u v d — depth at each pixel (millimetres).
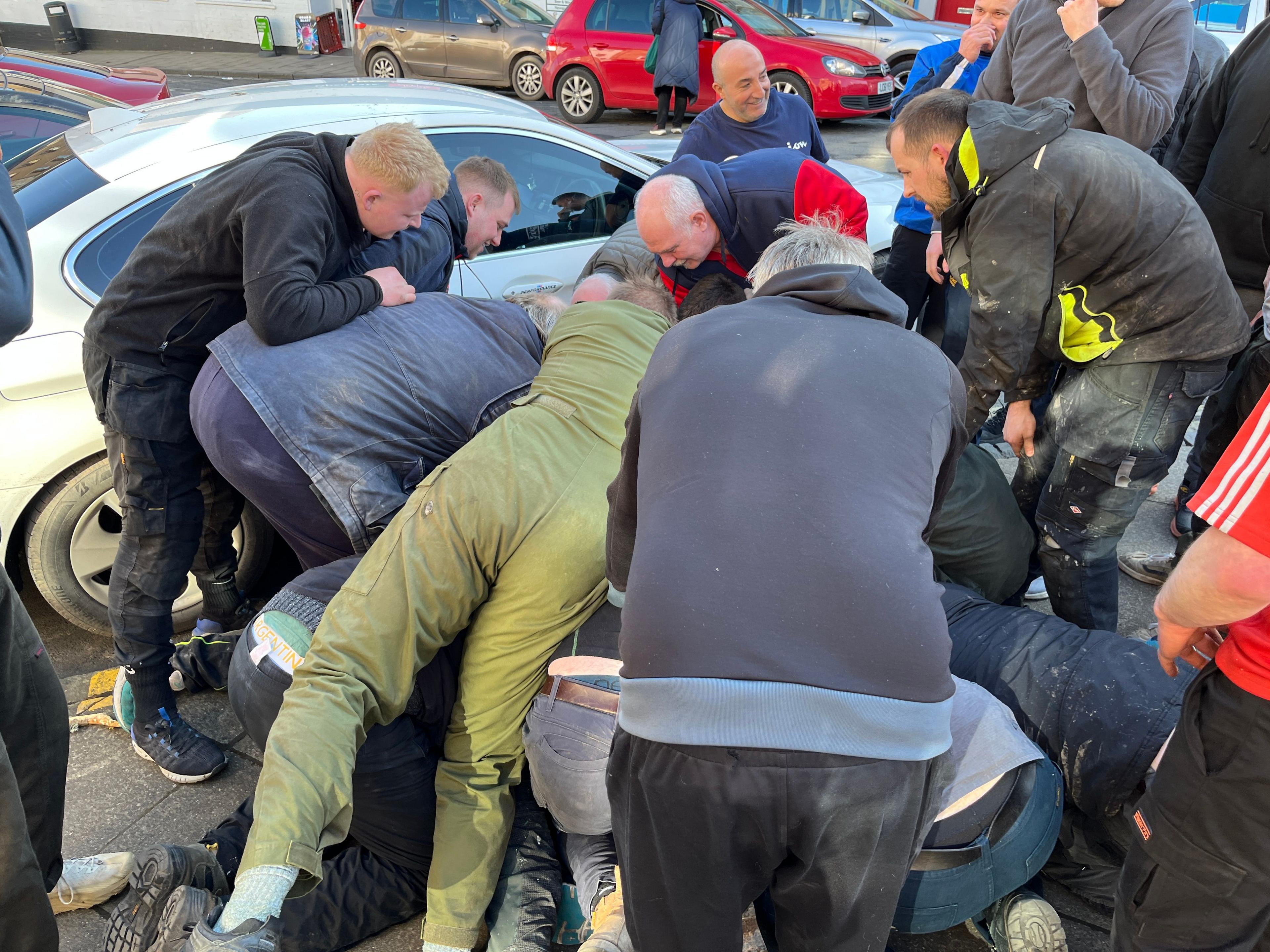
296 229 2053
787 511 1259
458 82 11469
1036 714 1932
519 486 1740
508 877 1896
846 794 1229
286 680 1792
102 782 2373
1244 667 1294
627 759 1366
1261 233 2674
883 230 4172
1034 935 1750
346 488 2045
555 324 2104
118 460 2225
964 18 13727
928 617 1245
